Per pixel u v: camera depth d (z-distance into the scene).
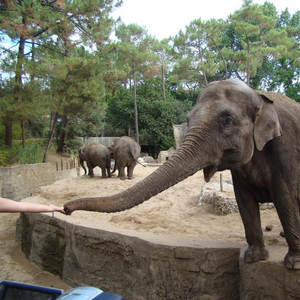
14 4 18.14
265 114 3.95
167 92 44.16
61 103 18.97
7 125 21.16
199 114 3.86
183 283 5.63
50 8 20.31
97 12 20.55
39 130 30.95
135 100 35.88
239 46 48.50
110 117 39.31
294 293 4.22
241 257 4.81
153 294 5.88
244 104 3.88
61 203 10.77
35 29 19.62
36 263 8.94
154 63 48.91
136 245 6.27
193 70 36.38
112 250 6.86
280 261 4.46
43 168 17.62
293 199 4.09
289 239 4.18
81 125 30.38
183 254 5.60
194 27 35.09
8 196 14.77
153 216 8.69
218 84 4.05
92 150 15.49
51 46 21.34
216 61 44.16
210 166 3.89
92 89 18.94
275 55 30.66
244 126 3.83
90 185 13.34
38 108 17.70
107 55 21.92
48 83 19.09
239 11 31.61
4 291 2.67
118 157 14.59
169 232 7.25
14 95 17.75
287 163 4.05
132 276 6.36
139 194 3.56
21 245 10.18
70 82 18.98
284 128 4.14
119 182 13.82
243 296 4.73
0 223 12.72
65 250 7.96
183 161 3.66
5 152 19.70
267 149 4.16
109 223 8.20
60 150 28.39
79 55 19.75
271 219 7.69
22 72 17.50
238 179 4.55
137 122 35.88
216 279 5.41
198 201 9.65
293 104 4.52
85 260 7.35
